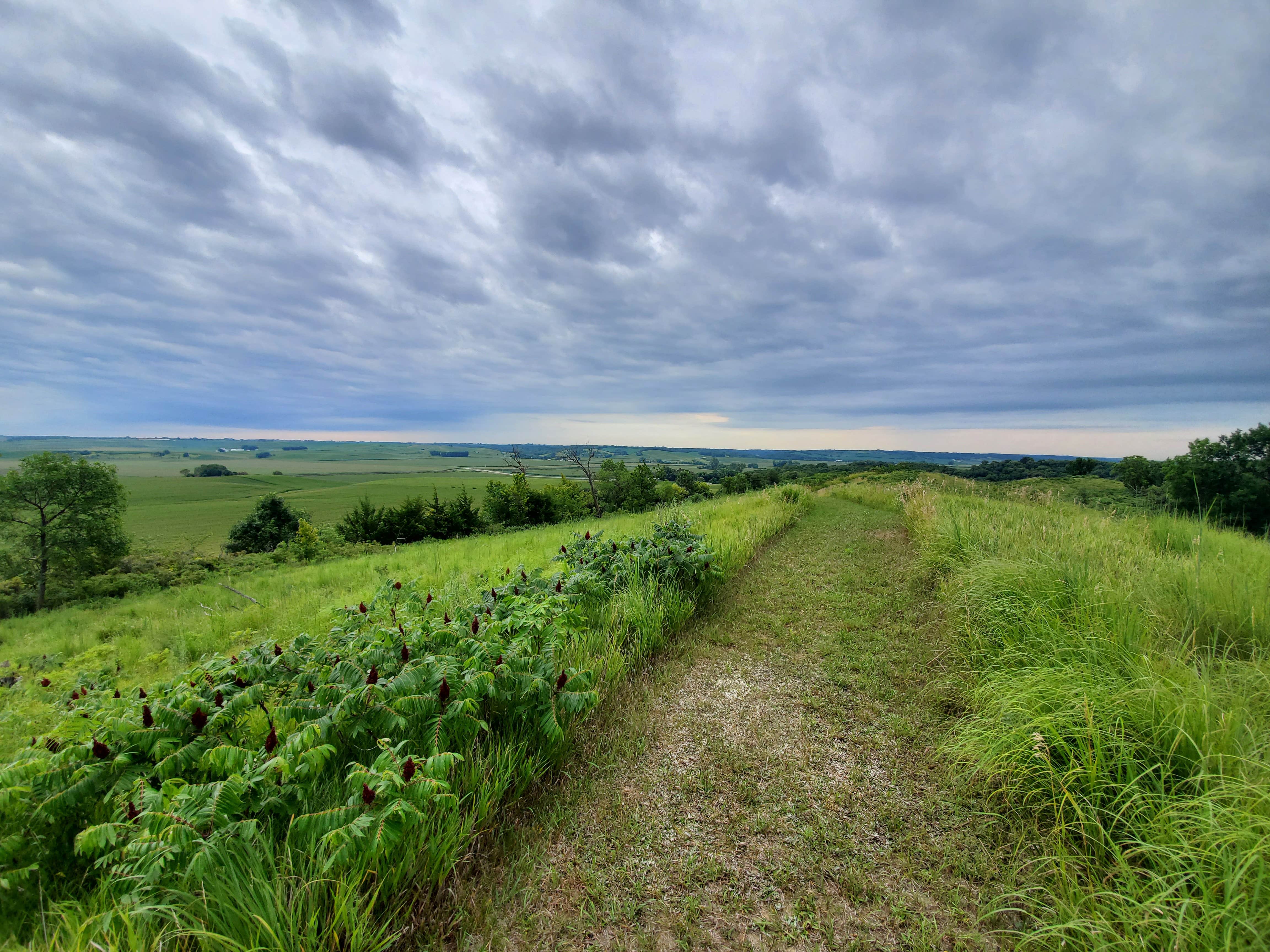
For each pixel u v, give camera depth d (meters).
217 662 2.84
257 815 2.04
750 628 5.02
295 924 1.63
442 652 3.19
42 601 20.09
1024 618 3.70
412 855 1.97
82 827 2.03
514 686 2.83
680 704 3.56
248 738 2.54
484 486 85.19
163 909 1.55
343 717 2.45
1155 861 1.78
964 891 1.97
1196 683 2.42
